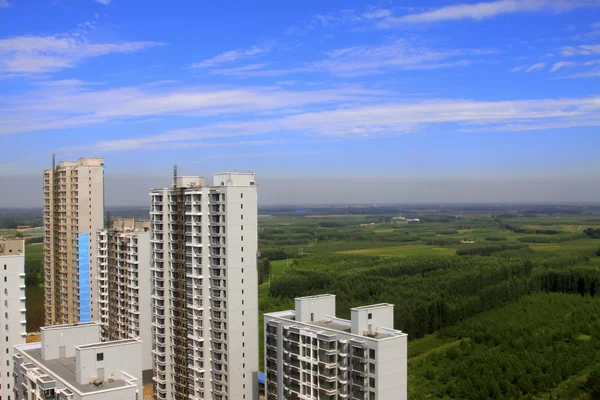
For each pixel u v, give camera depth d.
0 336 170.25
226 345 168.12
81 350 117.69
